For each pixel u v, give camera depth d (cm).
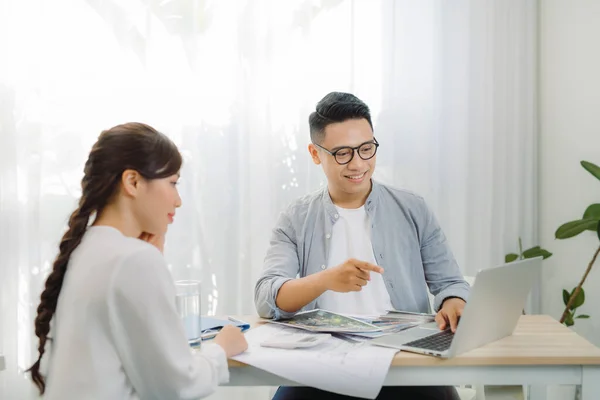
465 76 290
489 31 290
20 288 269
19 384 268
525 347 146
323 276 164
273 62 283
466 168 291
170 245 283
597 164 277
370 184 204
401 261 202
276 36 284
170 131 280
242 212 285
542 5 294
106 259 117
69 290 118
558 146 291
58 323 119
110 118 277
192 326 140
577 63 283
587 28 279
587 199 282
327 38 285
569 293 288
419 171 290
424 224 207
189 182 281
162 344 118
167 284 121
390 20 284
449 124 293
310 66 284
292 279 177
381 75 287
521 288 151
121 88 277
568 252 289
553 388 275
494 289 138
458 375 140
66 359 115
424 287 207
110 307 116
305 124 285
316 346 147
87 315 116
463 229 292
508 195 295
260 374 141
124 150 124
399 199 206
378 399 168
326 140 190
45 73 271
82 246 122
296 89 285
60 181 274
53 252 272
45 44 270
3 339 266
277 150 287
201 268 284
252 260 287
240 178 285
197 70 279
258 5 282
